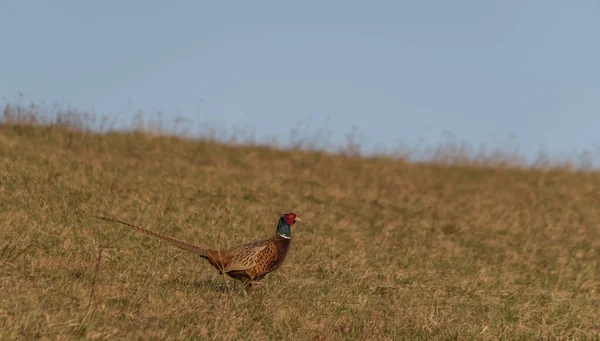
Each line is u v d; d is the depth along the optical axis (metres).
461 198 74.25
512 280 43.62
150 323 26.77
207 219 49.56
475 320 34.84
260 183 65.88
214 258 33.53
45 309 26.58
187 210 51.09
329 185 72.31
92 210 46.62
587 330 34.38
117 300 29.28
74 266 33.28
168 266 36.62
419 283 41.25
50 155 60.69
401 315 33.34
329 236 50.84
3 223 39.56
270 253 34.28
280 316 30.09
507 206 71.31
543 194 79.19
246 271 33.72
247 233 48.06
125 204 49.47
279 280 37.47
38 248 36.22
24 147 63.62
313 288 36.84
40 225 40.72
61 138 72.56
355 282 39.22
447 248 51.47
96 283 31.08
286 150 88.62
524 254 51.94
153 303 29.30
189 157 75.75
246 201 58.16
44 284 29.92
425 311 34.59
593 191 83.00
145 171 62.50
